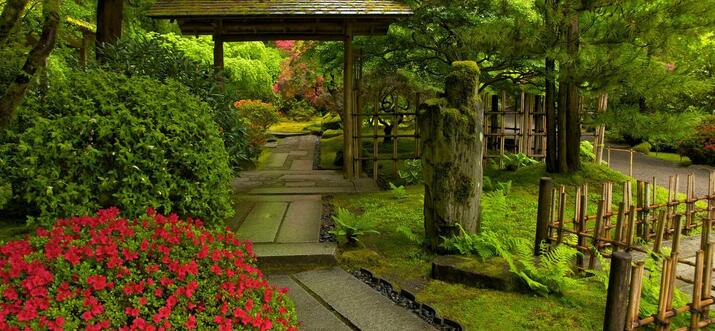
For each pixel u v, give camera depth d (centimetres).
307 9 730
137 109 383
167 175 377
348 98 791
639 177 916
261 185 756
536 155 836
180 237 249
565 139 705
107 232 241
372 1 758
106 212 272
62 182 357
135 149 373
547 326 306
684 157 1170
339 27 842
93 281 200
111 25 666
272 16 728
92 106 376
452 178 421
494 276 364
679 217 323
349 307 337
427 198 440
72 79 410
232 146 580
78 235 246
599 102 777
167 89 422
